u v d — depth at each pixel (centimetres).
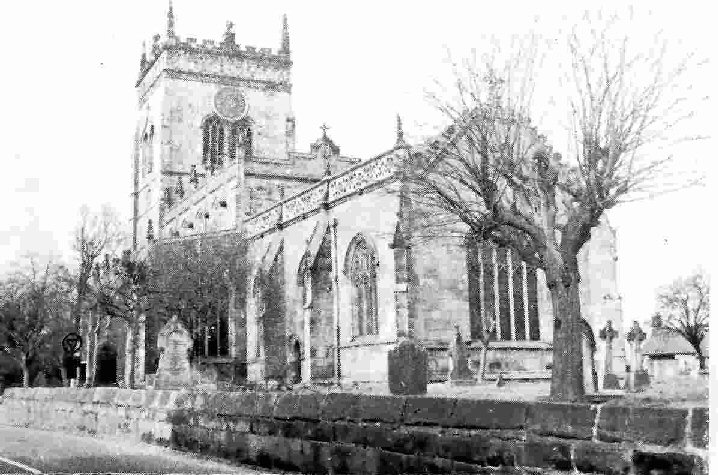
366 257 5381
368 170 5397
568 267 1995
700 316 10350
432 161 3259
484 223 2256
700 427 1076
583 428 1219
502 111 2636
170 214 10581
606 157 2075
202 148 11350
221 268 7319
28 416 3862
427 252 4844
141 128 12325
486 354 4712
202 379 5844
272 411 1945
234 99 11531
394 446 1571
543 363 5066
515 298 5156
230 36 11631
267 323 6581
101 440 2805
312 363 5656
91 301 7169
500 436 1349
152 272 7250
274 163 8156
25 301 7988
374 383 4897
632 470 1146
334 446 1730
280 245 6706
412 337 4694
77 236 6988
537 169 2495
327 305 5784
